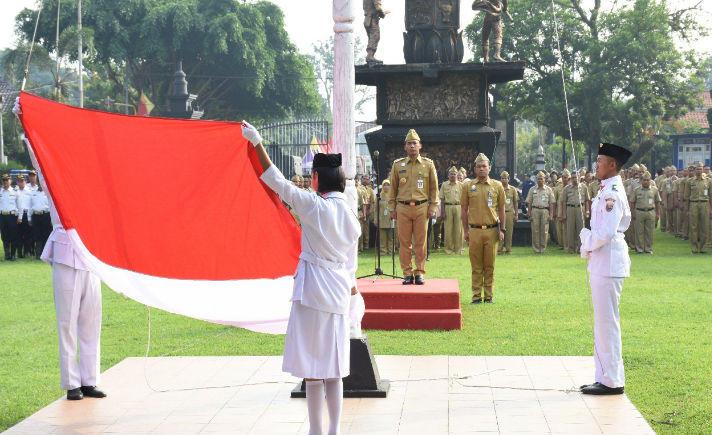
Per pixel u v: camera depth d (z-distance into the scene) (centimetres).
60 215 619
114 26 5441
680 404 675
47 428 610
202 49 5778
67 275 681
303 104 6581
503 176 2145
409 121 2414
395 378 754
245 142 654
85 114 639
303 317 519
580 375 754
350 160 700
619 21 4459
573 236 2142
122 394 709
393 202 1174
